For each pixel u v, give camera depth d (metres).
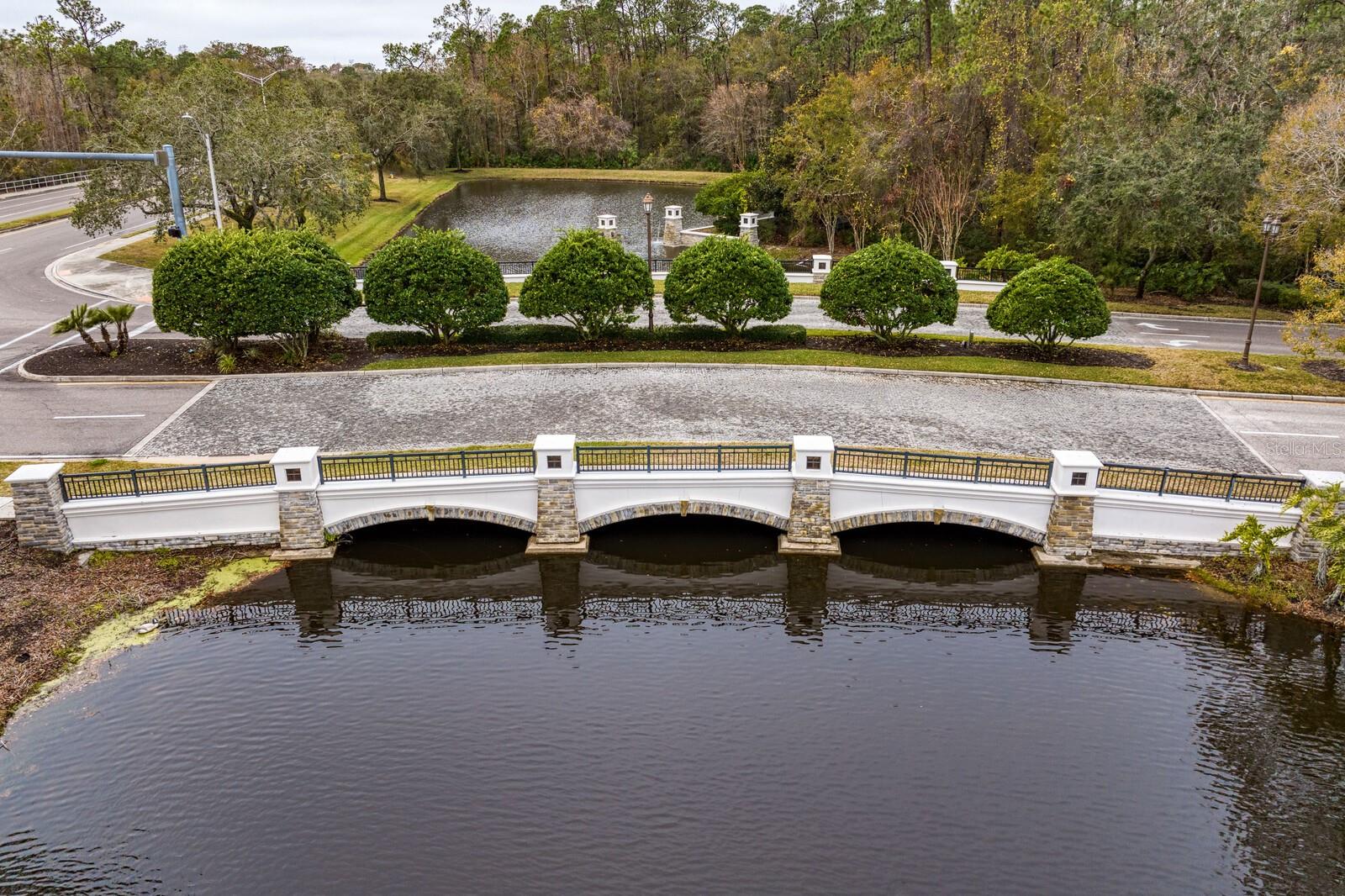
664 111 92.56
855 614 16.45
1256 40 36.44
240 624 15.62
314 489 17.36
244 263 25.20
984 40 41.19
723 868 10.59
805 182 46.38
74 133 72.50
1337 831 11.48
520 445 20.47
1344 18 39.31
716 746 12.71
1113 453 20.47
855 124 44.94
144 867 10.56
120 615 15.60
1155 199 33.75
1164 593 16.70
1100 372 26.27
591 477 17.83
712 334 29.23
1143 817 11.56
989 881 10.50
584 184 81.31
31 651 14.52
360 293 29.14
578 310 27.77
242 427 21.69
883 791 11.87
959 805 11.65
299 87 58.94
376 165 66.44
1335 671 14.73
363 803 11.55
